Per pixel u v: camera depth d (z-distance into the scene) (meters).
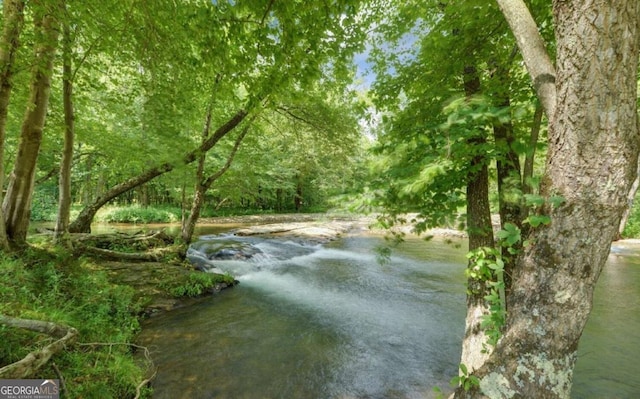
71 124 6.70
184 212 10.27
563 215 1.59
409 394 3.70
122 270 6.85
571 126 1.53
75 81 6.35
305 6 3.06
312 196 32.78
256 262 10.62
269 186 24.19
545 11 2.84
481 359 3.13
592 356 4.45
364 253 12.92
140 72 6.72
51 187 21.02
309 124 10.30
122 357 3.75
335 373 4.09
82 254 6.83
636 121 1.46
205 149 8.25
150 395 3.43
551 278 1.64
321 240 15.64
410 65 4.02
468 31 3.26
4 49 4.17
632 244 12.70
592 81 1.44
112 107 8.61
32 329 3.11
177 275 7.23
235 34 3.04
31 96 5.74
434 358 4.53
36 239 7.04
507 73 3.25
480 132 2.33
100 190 18.80
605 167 1.47
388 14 4.64
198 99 8.23
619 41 1.37
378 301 7.00
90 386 3.01
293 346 4.82
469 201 3.45
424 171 2.08
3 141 5.05
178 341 4.82
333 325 5.64
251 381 3.86
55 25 4.61
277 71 3.38
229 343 4.84
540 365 1.66
